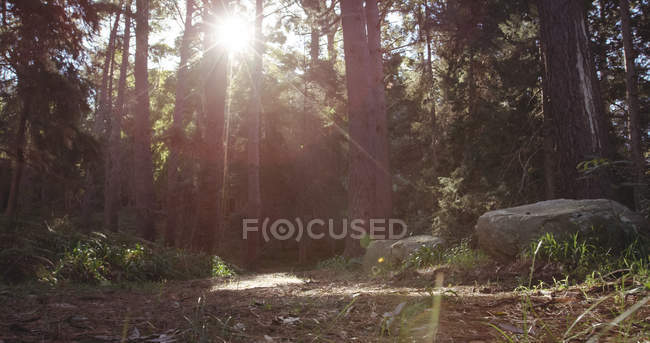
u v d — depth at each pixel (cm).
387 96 2619
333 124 3098
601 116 837
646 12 1605
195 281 873
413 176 2814
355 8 1361
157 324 307
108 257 824
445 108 2167
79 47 886
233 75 3006
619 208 588
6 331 271
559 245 529
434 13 1658
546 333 257
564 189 841
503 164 1590
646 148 1526
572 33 846
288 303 417
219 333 278
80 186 1066
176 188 2512
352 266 1116
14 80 846
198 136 1706
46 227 838
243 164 3288
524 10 1558
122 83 2714
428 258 807
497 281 525
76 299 440
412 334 270
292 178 3250
